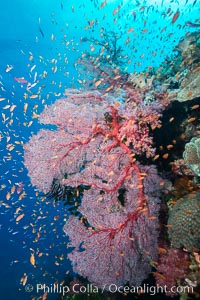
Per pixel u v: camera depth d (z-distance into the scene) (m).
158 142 4.73
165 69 6.53
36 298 6.24
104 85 5.68
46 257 14.09
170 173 4.46
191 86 4.37
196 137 4.16
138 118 4.00
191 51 5.32
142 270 4.01
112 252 3.84
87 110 4.15
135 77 5.32
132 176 3.89
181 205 3.58
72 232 4.14
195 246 3.22
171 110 4.90
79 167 4.26
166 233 4.02
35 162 4.30
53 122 4.27
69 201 5.47
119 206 4.00
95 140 4.11
